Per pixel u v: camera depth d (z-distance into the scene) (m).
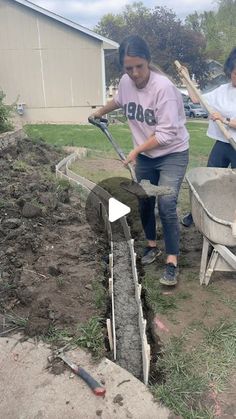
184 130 3.96
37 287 3.77
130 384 2.74
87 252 4.52
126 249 4.69
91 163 9.05
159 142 3.70
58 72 21.09
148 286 4.02
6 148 8.38
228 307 3.73
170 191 3.77
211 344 3.24
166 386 2.78
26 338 3.13
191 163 9.39
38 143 9.62
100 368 2.86
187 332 3.39
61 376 2.79
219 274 4.31
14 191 5.91
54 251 4.48
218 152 4.91
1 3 20.08
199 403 2.69
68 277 4.00
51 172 7.41
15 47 20.72
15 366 2.87
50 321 3.28
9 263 4.16
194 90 4.55
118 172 8.21
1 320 3.35
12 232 4.61
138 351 3.13
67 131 16.00
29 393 2.67
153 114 3.74
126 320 3.47
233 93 4.59
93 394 2.66
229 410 2.65
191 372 2.96
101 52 20.72
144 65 3.52
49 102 21.55
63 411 2.55
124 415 2.54
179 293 3.95
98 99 21.42
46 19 20.25
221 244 3.68
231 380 2.90
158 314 3.62
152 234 4.40
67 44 20.64
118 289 3.90
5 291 3.70
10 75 21.14
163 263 4.49
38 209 5.12
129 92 3.85
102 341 3.11
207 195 4.40
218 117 4.29
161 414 2.56
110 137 4.39
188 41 45.94
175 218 3.88
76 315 3.42
